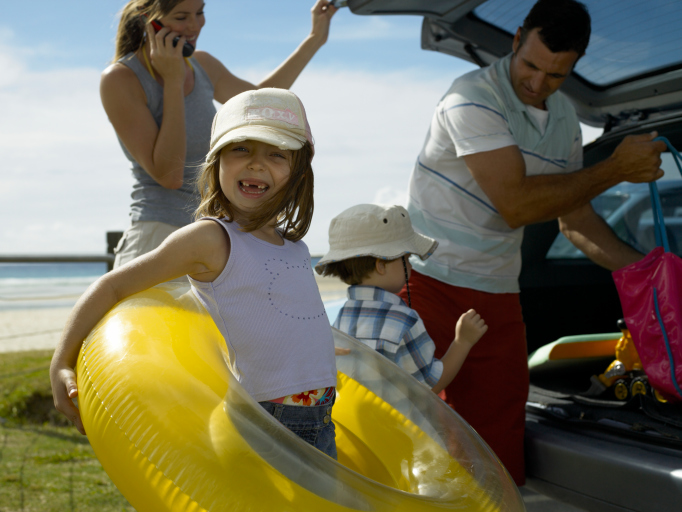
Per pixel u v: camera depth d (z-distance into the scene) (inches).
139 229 85.0
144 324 48.2
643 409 75.0
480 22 99.2
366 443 63.1
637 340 75.3
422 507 44.1
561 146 95.8
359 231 80.0
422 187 95.0
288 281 56.6
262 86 105.4
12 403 172.2
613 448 69.1
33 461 138.3
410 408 63.2
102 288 50.7
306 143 58.3
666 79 93.4
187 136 86.9
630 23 87.5
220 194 57.3
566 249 115.6
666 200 105.5
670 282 73.0
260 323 54.4
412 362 76.7
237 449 41.3
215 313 54.6
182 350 47.1
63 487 120.9
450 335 90.1
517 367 89.9
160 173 81.0
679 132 96.8
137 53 82.8
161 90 84.0
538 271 110.7
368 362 69.0
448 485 51.5
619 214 113.1
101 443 43.0
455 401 89.6
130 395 42.6
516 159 84.3
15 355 233.9
